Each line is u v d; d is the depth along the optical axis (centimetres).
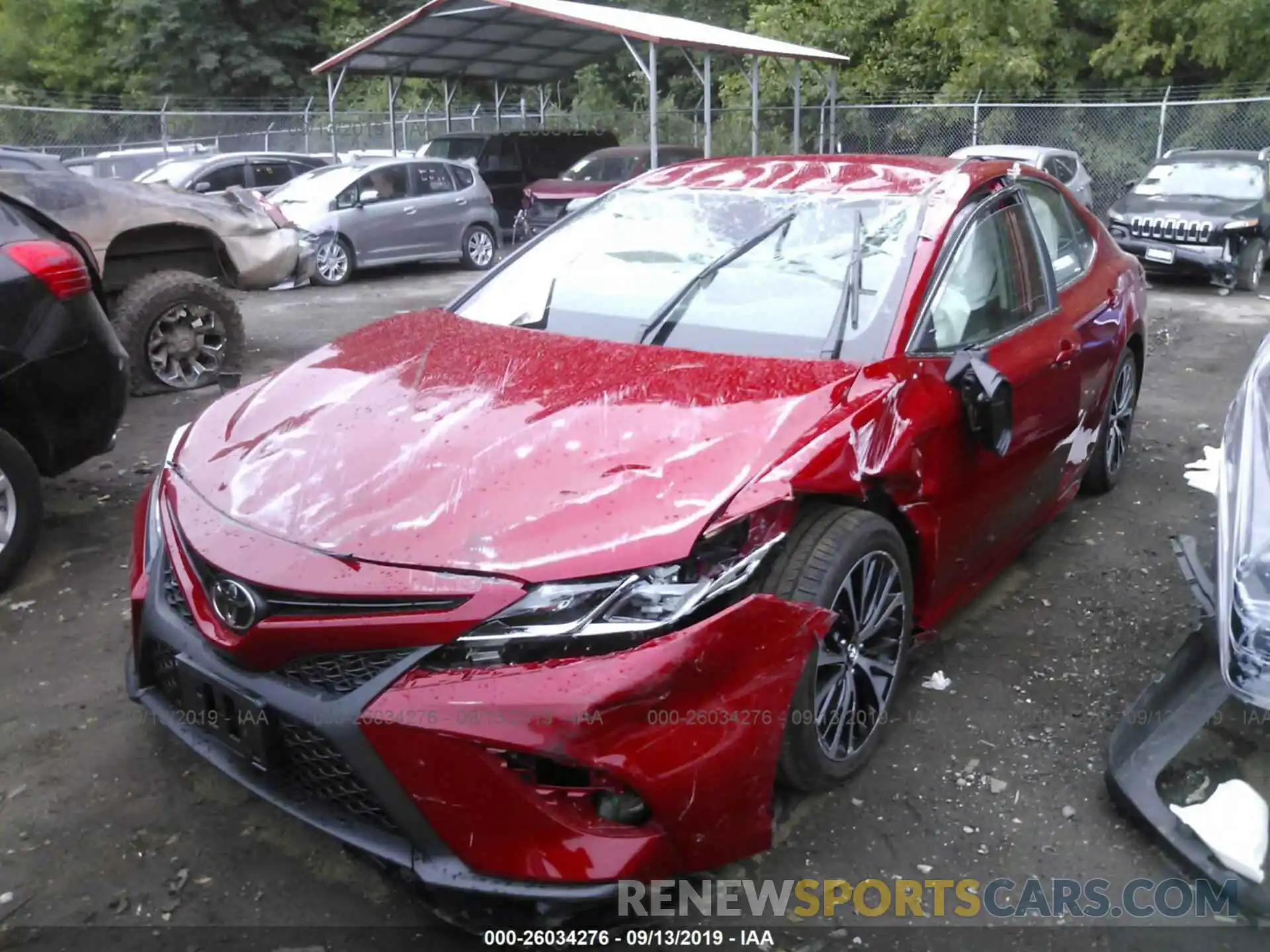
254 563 258
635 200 434
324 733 245
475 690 237
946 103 2136
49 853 289
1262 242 1278
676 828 245
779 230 391
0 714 352
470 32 1914
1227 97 1953
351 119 2747
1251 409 347
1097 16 2088
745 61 2544
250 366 858
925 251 363
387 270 1565
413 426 299
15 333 430
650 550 249
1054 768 329
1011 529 400
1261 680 280
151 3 3334
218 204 805
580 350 345
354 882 280
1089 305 459
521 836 239
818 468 283
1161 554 484
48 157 913
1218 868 278
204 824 301
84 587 445
